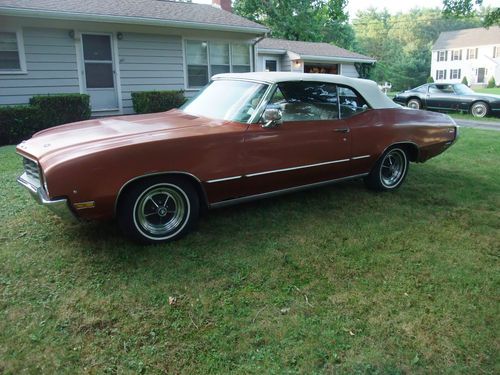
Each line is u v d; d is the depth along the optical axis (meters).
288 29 30.05
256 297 2.81
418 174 6.01
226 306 2.70
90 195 3.10
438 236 3.80
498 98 15.09
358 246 3.56
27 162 3.61
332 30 36.28
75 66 10.80
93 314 2.58
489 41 52.22
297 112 4.16
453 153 7.53
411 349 2.34
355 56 23.17
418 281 3.03
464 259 3.37
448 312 2.67
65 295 2.77
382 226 4.01
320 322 2.55
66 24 10.39
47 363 2.19
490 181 5.65
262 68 20.89
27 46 10.02
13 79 9.98
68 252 3.34
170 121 3.98
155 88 12.32
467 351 2.33
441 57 56.72
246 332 2.45
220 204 3.80
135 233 3.40
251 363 2.22
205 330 2.47
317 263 3.27
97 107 11.45
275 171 3.96
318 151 4.24
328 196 4.89
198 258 3.31
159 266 3.16
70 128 3.92
